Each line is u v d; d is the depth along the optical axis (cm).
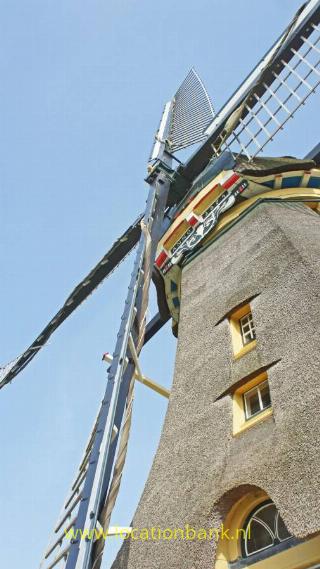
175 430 952
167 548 746
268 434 750
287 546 655
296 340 833
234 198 1434
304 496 609
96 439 775
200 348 1088
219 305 1134
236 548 713
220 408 891
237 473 725
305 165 1420
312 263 955
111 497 730
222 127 1922
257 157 1652
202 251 1452
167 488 846
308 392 731
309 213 1312
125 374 997
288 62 1705
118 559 866
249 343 968
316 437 657
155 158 1988
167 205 1947
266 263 1089
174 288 1614
